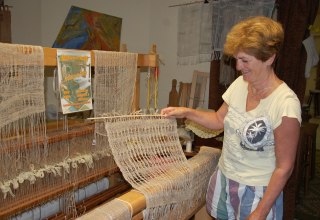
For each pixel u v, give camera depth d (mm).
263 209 956
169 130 1406
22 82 908
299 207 2742
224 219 1222
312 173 3361
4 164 966
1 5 2400
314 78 4258
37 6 2789
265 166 1040
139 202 1032
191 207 1416
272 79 978
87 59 1095
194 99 2568
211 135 1680
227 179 1155
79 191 1400
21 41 2639
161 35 2865
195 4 2477
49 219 1258
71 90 1065
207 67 2615
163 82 2900
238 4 2158
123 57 1223
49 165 1112
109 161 1371
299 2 1898
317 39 3838
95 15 2838
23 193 1063
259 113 988
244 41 864
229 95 1144
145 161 1279
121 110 1265
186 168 1345
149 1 2885
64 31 2803
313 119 4230
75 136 1188
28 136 1010
